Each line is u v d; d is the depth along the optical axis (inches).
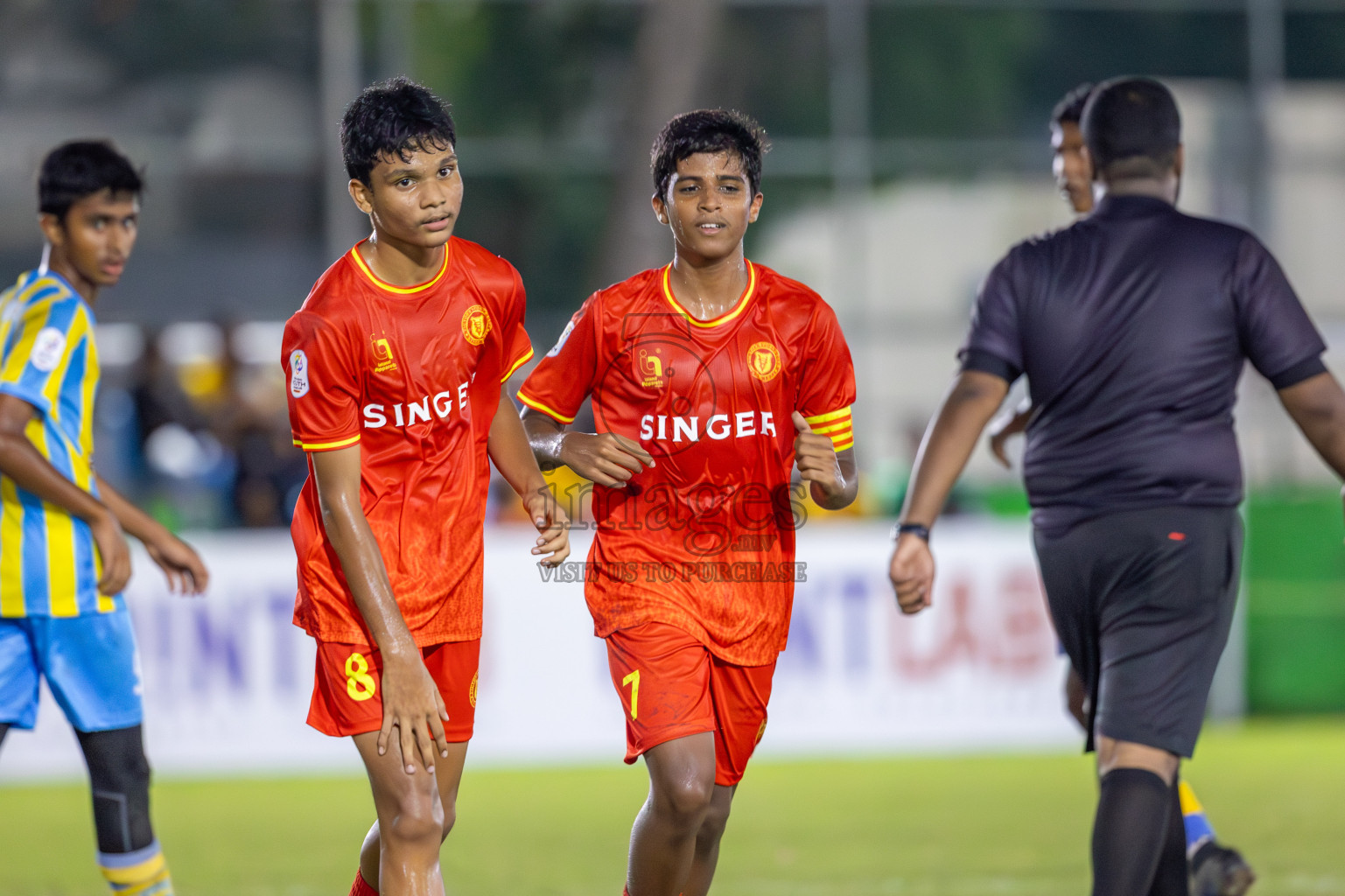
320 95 1695.4
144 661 1018.7
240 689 1033.5
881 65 1823.3
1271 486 1625.2
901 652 1088.8
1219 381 478.9
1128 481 473.7
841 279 1790.1
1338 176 1838.1
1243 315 479.5
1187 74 1844.2
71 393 534.6
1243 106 1836.9
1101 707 474.0
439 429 465.7
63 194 537.0
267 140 1680.6
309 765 1042.7
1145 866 446.9
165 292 1630.2
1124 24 1849.2
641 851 484.1
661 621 489.4
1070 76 1849.2
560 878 708.0
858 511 1312.7
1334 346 1772.9
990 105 1833.2
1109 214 493.4
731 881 692.1
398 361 452.4
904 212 1811.0
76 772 1029.8
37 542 528.7
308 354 441.7
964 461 490.0
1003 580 1103.0
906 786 959.0
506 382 490.3
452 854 766.5
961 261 1808.6
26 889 699.4
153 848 544.7
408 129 430.0
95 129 1659.7
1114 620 475.2
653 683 482.0
